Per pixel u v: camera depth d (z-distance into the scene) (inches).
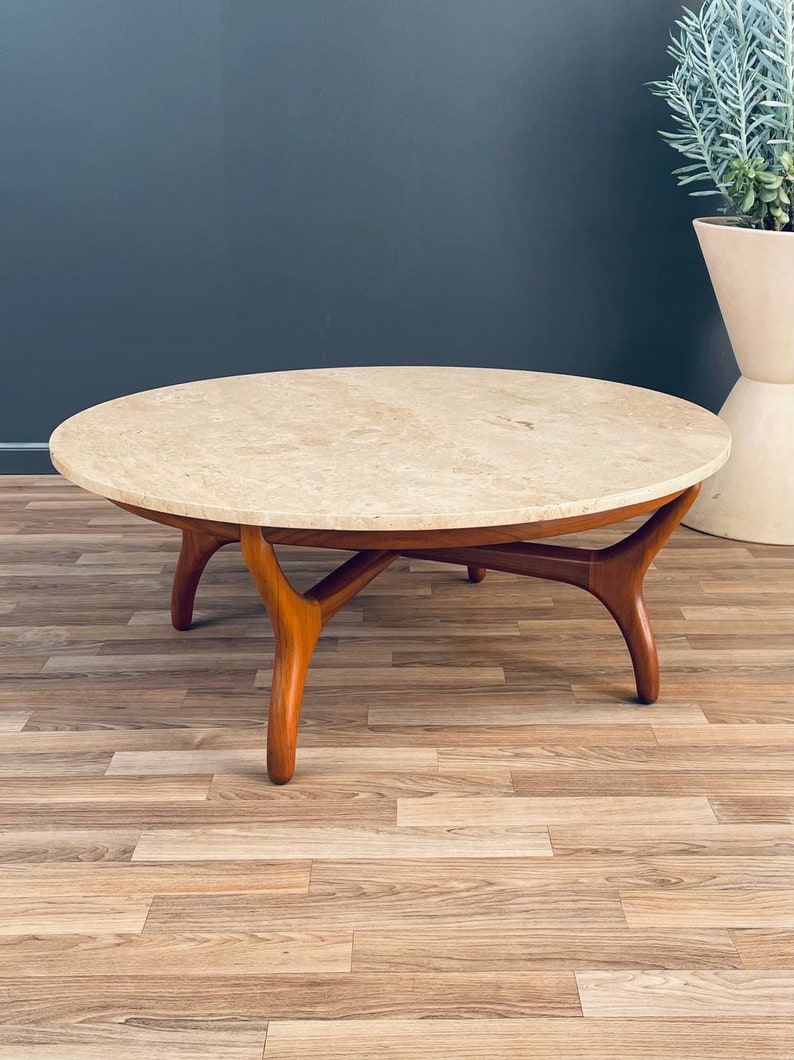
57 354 133.9
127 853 63.7
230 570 108.2
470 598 100.3
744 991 52.9
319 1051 49.5
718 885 60.6
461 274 130.8
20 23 121.7
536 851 63.6
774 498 112.2
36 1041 50.1
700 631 93.2
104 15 121.7
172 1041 50.2
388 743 75.4
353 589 75.5
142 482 65.1
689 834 65.2
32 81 123.8
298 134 126.2
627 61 122.7
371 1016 51.5
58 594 101.8
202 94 124.6
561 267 130.0
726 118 105.1
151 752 74.5
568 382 93.0
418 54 123.3
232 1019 51.4
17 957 55.3
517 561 79.9
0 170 126.8
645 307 131.0
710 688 83.2
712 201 126.3
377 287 131.6
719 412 126.8
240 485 64.6
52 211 128.4
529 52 123.0
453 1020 51.2
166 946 56.1
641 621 78.2
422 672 85.7
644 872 61.7
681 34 117.6
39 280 131.0
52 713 79.7
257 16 122.1
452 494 63.0
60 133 125.6
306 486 64.4
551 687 83.4
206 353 134.1
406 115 125.4
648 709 80.0
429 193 128.0
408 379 94.4
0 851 63.8
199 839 64.9
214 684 84.1
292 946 56.0
